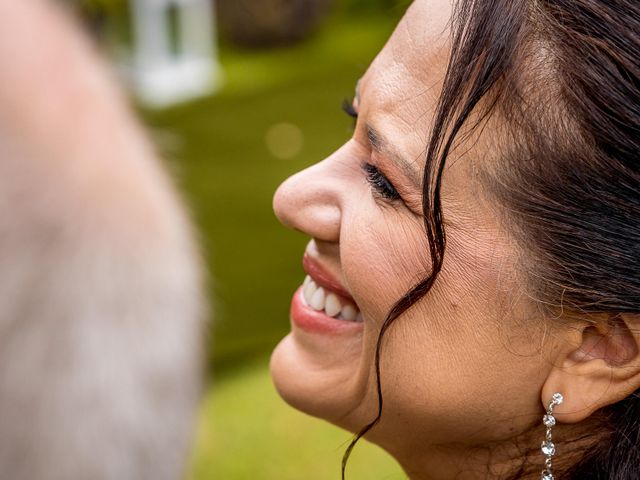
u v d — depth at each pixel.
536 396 1.04
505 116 0.95
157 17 7.64
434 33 1.02
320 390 1.17
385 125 1.04
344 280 1.14
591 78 0.91
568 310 0.98
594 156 0.92
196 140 6.60
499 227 0.98
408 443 1.14
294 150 6.45
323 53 8.82
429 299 1.02
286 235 5.05
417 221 1.02
